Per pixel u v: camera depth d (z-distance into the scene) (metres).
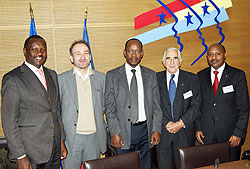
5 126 2.01
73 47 2.54
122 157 1.97
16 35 3.21
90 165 1.84
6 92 2.03
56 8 3.29
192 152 2.07
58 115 2.39
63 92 2.48
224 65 2.90
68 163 2.51
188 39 3.74
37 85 2.16
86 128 2.49
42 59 2.24
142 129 2.58
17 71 2.15
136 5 3.54
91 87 2.54
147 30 3.59
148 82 2.66
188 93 2.75
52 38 3.31
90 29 3.41
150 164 2.63
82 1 3.36
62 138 2.41
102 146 2.58
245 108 2.77
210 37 3.81
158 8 3.60
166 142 2.74
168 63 2.79
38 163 2.17
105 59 3.50
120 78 2.62
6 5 3.17
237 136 2.74
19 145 2.03
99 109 2.55
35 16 3.25
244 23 3.92
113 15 3.48
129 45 2.57
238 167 1.78
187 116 2.69
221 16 3.81
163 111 2.78
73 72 2.53
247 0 3.91
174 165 2.76
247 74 3.98
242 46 3.94
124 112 2.56
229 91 2.79
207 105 2.87
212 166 1.82
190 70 3.78
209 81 2.88
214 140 2.89
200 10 3.73
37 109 2.14
